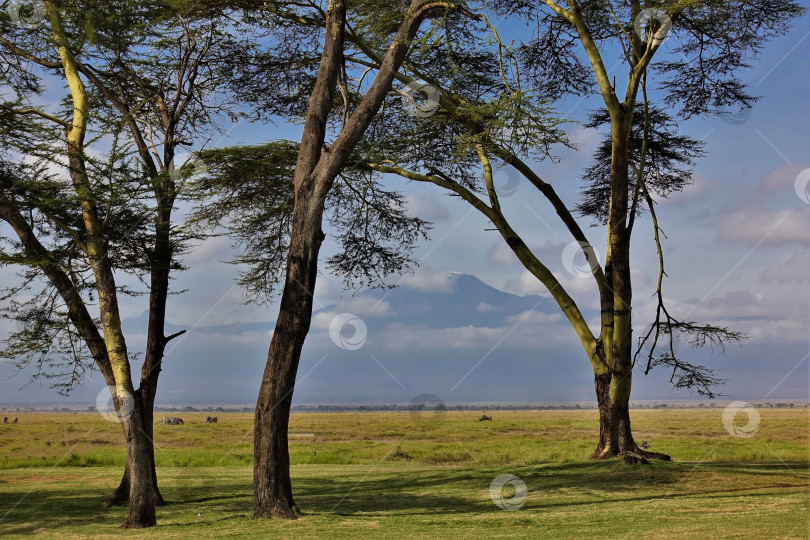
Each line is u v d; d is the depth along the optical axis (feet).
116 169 38.73
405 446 120.06
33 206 38.50
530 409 560.61
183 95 55.47
